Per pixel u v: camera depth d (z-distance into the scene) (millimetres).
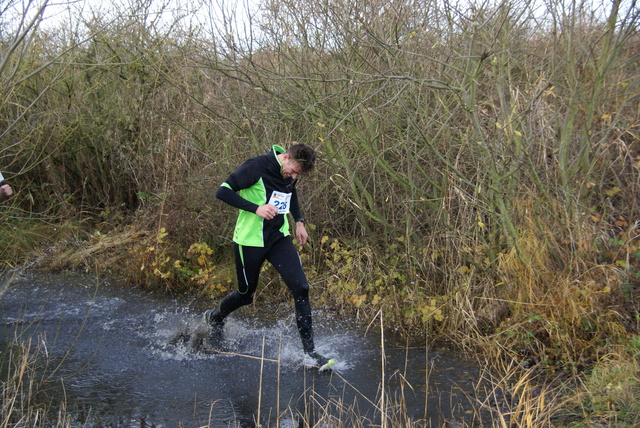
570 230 4562
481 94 5484
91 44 7383
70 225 7543
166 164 6797
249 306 5656
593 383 3654
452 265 5188
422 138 5020
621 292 4285
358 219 6016
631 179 5023
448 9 4965
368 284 5496
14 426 3357
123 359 4414
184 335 4906
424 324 4949
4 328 4984
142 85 7180
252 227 4234
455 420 3516
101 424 3471
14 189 8062
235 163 6434
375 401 3779
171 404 3734
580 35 4703
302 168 4152
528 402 3395
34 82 7535
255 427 3463
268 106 5918
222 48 5691
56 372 4156
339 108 5301
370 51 5445
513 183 4816
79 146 7754
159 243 6316
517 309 4562
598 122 4941
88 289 6066
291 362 4430
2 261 6734
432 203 5312
